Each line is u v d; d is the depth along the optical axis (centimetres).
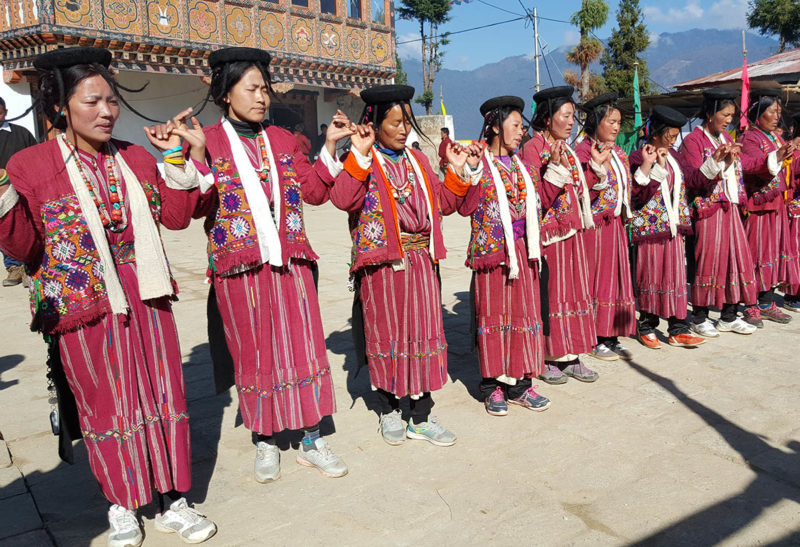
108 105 234
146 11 1538
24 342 539
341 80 1994
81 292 236
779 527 261
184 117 259
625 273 454
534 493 291
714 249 504
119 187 245
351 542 258
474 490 295
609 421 366
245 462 327
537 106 388
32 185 230
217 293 291
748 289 509
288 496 293
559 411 381
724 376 430
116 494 248
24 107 1452
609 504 281
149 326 252
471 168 329
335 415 382
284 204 289
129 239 248
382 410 350
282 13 1812
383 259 315
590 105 435
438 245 332
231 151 282
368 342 337
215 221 284
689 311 591
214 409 395
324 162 298
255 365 290
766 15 3089
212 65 283
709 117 502
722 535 256
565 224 396
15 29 1395
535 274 369
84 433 249
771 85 998
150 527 271
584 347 418
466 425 365
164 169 252
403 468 317
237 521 274
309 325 298
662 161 454
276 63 1811
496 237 354
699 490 290
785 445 331
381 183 315
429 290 329
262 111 286
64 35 1394
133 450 247
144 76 1703
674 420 365
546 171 373
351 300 654
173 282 258
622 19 3478
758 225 541
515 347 364
